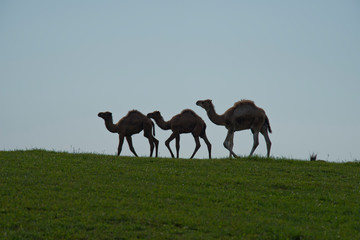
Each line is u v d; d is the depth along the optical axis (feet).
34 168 223.30
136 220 159.74
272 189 207.10
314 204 187.01
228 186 207.62
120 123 325.42
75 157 258.78
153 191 193.16
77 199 178.29
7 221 155.12
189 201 182.29
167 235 149.18
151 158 265.54
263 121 307.37
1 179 198.90
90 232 150.00
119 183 202.80
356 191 209.67
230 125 307.78
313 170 250.16
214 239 147.84
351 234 155.63
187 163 252.83
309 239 149.38
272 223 161.48
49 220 157.07
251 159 275.39
